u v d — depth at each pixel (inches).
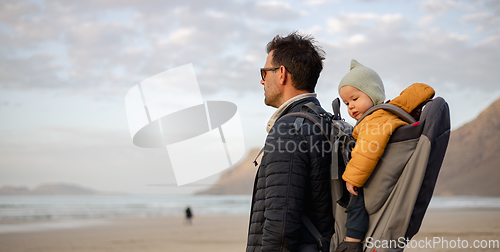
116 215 1641.2
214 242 592.1
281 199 58.7
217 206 2886.3
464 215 1219.9
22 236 756.0
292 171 60.0
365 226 61.1
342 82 75.4
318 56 72.2
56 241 657.0
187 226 1026.7
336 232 63.1
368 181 61.3
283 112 69.6
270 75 72.6
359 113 73.0
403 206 59.4
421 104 64.6
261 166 65.3
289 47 70.7
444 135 62.2
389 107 63.4
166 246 547.5
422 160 58.9
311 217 63.3
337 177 61.7
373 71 74.2
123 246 565.6
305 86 70.7
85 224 1107.3
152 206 2851.9
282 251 58.0
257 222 64.2
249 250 64.5
